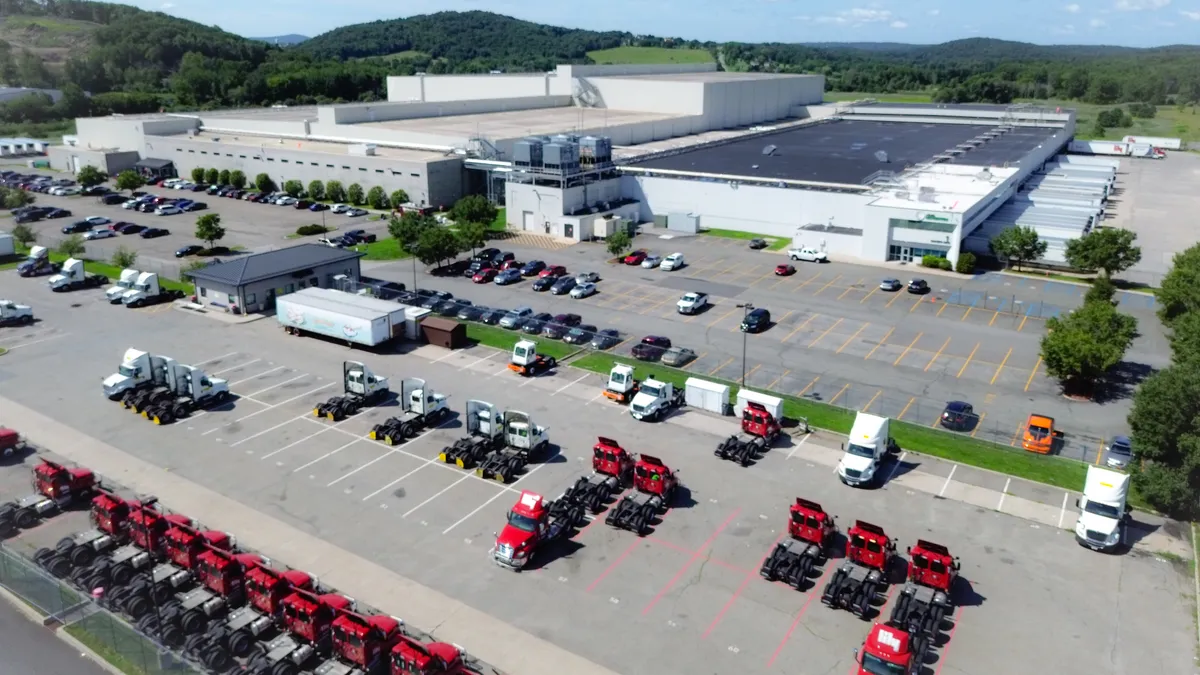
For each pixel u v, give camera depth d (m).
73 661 31.97
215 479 45.84
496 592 36.50
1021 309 76.31
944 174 112.62
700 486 45.75
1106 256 83.25
